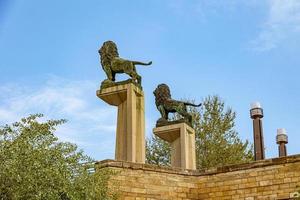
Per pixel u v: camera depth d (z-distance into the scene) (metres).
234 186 25.09
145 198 23.97
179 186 25.20
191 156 31.36
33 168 17.28
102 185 19.52
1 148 17.62
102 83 27.70
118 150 26.20
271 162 24.62
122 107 27.16
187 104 32.31
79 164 19.11
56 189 17.52
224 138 41.94
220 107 43.09
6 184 16.95
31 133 18.38
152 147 42.78
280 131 37.91
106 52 28.25
